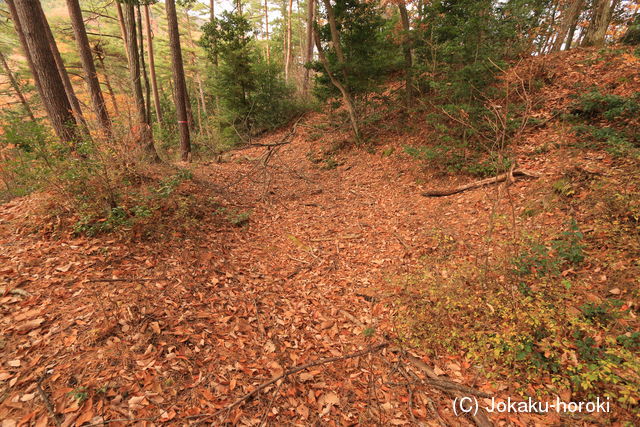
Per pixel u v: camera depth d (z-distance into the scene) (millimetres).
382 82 11469
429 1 10742
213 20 16516
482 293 3803
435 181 8273
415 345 3600
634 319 2984
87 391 2465
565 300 3479
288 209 8312
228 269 4973
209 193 7820
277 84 18172
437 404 2965
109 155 4898
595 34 11180
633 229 3947
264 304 4367
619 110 6324
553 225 4852
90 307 3268
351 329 4074
